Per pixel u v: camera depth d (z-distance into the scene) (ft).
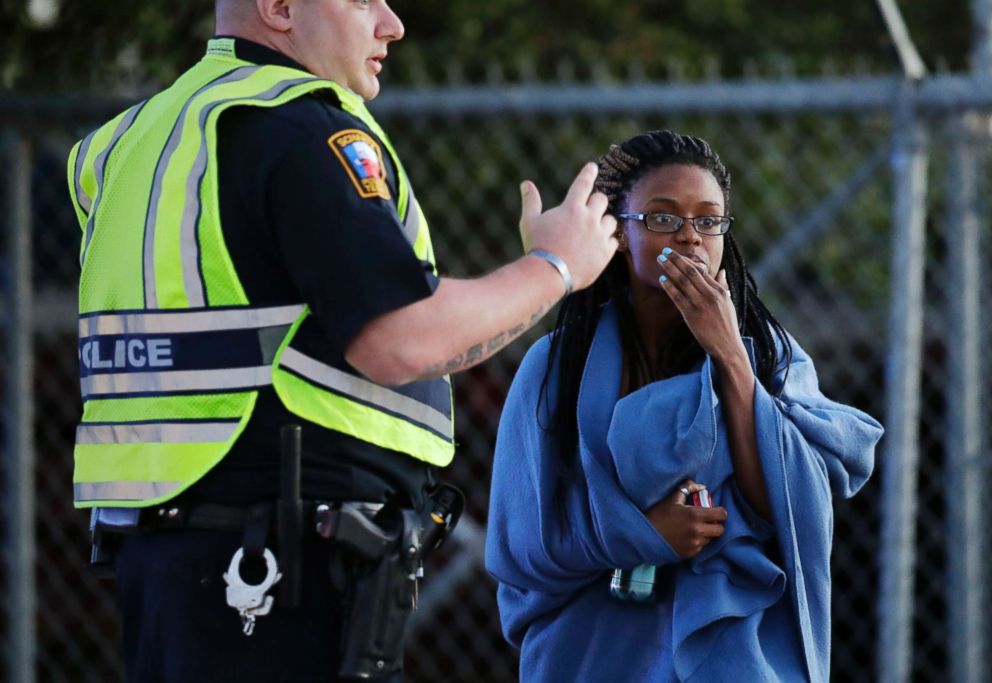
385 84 80.38
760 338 34.83
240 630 29.73
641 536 32.30
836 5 91.50
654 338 34.76
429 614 57.57
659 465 32.37
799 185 73.41
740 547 32.76
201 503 29.96
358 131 29.50
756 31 89.76
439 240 68.49
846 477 33.94
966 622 50.08
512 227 69.21
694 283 32.09
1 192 55.16
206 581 29.78
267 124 29.43
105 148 32.83
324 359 29.63
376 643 29.43
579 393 34.22
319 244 28.30
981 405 54.29
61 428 67.15
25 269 52.06
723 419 33.04
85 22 64.08
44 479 66.03
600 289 35.17
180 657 29.96
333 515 29.07
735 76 89.10
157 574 30.30
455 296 28.66
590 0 87.51
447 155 68.18
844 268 74.84
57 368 67.67
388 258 28.09
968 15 91.61
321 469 29.76
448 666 63.72
